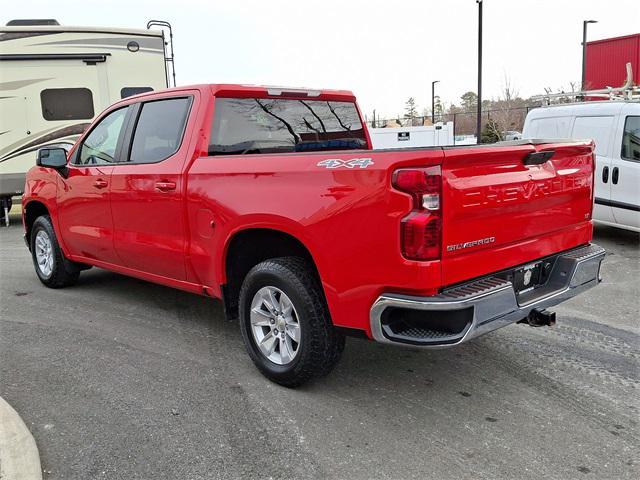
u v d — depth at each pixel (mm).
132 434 3227
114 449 3078
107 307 5621
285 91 4730
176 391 3758
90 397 3674
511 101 30750
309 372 3602
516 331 4891
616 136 8211
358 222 3154
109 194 5004
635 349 4488
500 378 3965
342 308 3322
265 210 3615
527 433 3244
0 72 10703
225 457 3008
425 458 2996
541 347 4527
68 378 3959
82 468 2906
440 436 3215
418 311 3043
